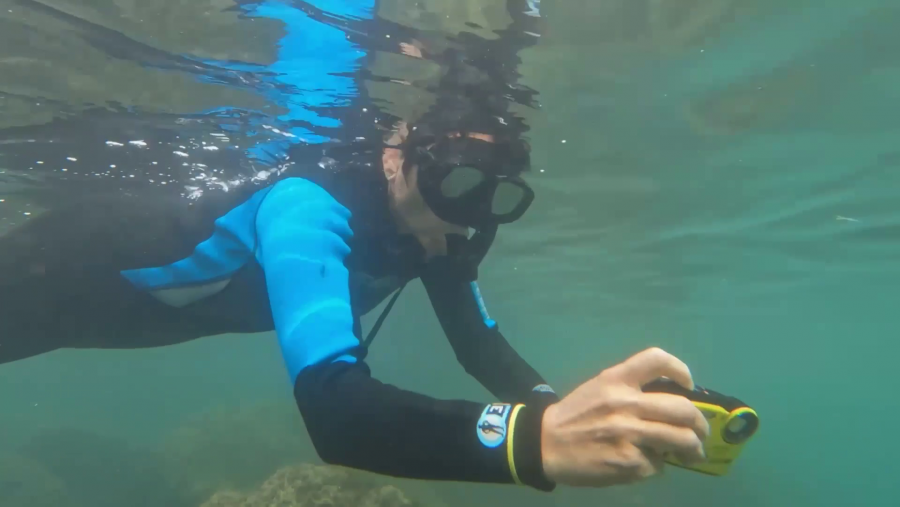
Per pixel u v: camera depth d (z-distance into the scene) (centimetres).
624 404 46
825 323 1097
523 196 100
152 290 109
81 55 192
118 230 111
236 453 665
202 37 183
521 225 484
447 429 51
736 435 54
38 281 111
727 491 784
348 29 179
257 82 206
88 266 110
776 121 269
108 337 119
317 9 170
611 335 1520
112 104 220
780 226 462
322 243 72
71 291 111
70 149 247
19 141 241
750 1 182
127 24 176
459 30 183
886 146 293
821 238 496
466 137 96
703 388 57
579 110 255
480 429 50
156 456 657
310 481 303
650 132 283
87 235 112
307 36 183
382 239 97
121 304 111
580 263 637
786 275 675
